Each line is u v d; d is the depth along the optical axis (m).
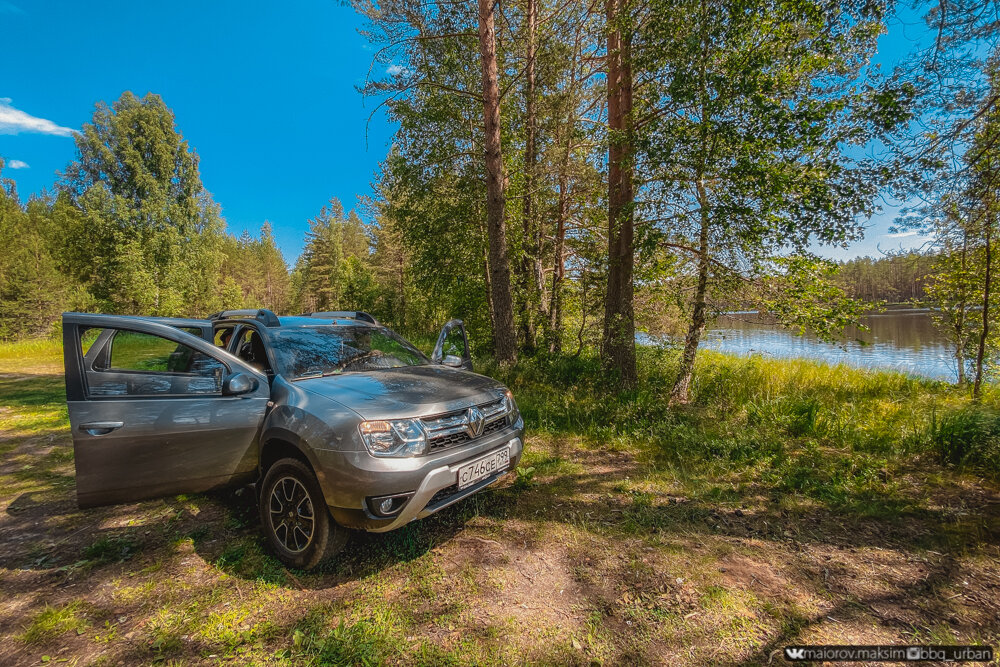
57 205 42.94
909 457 4.59
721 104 5.54
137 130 38.38
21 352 20.42
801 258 6.61
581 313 10.87
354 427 2.56
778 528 3.27
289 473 2.76
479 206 11.91
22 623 2.36
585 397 7.20
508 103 10.84
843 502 3.63
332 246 50.28
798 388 7.63
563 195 11.56
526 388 7.86
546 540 3.11
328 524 2.62
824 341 7.06
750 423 5.82
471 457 2.90
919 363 12.26
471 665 1.99
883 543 3.03
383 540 3.08
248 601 2.49
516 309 12.30
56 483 4.56
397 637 2.17
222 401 3.00
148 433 2.81
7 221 36.75
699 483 4.10
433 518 3.44
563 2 10.27
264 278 75.62
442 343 4.90
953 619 2.28
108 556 3.01
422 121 10.59
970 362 8.36
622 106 7.41
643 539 3.11
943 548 2.95
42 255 32.94
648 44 6.18
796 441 5.27
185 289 39.12
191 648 2.14
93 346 2.83
